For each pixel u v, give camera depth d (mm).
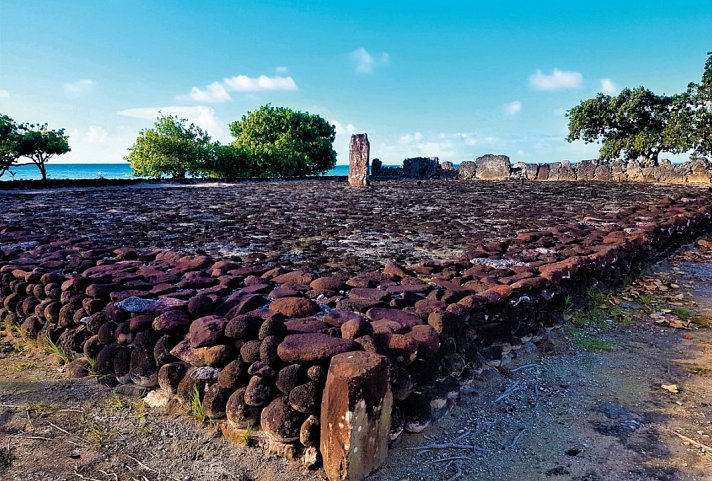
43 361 3184
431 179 21594
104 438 2396
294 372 2199
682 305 4766
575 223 6941
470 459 2307
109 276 3471
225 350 2400
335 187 15727
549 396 2936
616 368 3354
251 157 23312
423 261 4680
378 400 2100
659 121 22219
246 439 2316
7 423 2488
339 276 4012
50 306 3283
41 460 2217
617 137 23531
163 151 21250
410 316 2672
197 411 2488
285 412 2197
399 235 6180
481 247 4875
